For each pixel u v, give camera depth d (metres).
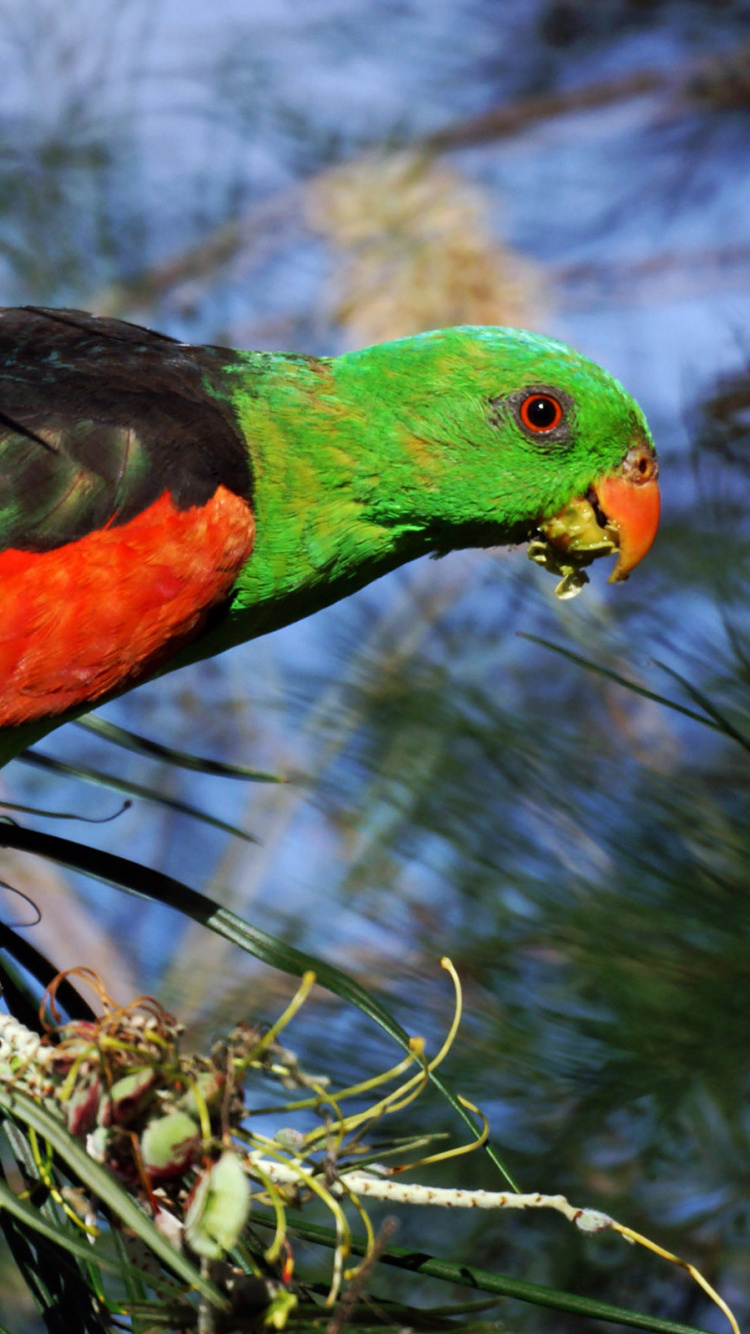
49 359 5.42
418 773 5.85
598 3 9.92
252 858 7.98
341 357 5.84
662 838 5.43
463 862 5.57
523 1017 5.47
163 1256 2.79
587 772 5.69
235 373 5.68
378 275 9.28
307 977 3.15
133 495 5.15
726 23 9.78
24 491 5.05
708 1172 5.61
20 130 9.16
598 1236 5.70
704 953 5.24
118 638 5.09
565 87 9.87
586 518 5.92
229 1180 2.94
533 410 5.74
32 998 3.98
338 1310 2.82
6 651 4.99
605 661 5.94
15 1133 3.45
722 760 5.69
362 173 9.44
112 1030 3.15
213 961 6.65
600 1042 5.36
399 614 7.06
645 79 9.80
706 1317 5.74
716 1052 5.16
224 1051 3.16
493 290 9.23
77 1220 3.17
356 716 6.21
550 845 5.58
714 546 5.75
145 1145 3.06
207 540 5.23
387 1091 5.63
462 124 9.66
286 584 5.70
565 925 5.33
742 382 6.29
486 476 5.78
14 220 9.05
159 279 9.16
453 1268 3.29
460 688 6.14
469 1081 5.46
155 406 5.39
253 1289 2.93
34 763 4.11
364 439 5.71
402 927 5.81
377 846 5.92
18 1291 6.23
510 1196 3.22
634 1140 5.60
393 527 5.89
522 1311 5.79
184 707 9.08
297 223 9.40
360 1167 3.23
